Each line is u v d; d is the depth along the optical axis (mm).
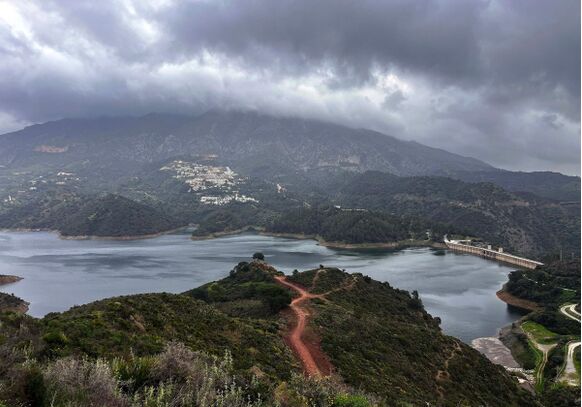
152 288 143750
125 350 20750
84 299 130250
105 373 11625
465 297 145000
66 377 11086
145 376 13133
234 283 94688
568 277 154750
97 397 10773
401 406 29969
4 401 9562
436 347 58938
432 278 174500
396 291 101312
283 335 46969
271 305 63625
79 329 22094
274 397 13984
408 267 198625
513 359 91438
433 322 91562
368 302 85062
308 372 34688
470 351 62125
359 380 35656
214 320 41062
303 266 187125
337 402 15633
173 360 13602
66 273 169625
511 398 52344
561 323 110500
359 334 53156
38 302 126812
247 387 13914
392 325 63906
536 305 134375
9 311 22031
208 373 13547
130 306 34875
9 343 15609
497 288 160250
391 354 49562
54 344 18828
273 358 35250
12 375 10273
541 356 89250
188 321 37156
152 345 23188
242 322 46500
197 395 11727
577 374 77438
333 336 48031
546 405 59844
